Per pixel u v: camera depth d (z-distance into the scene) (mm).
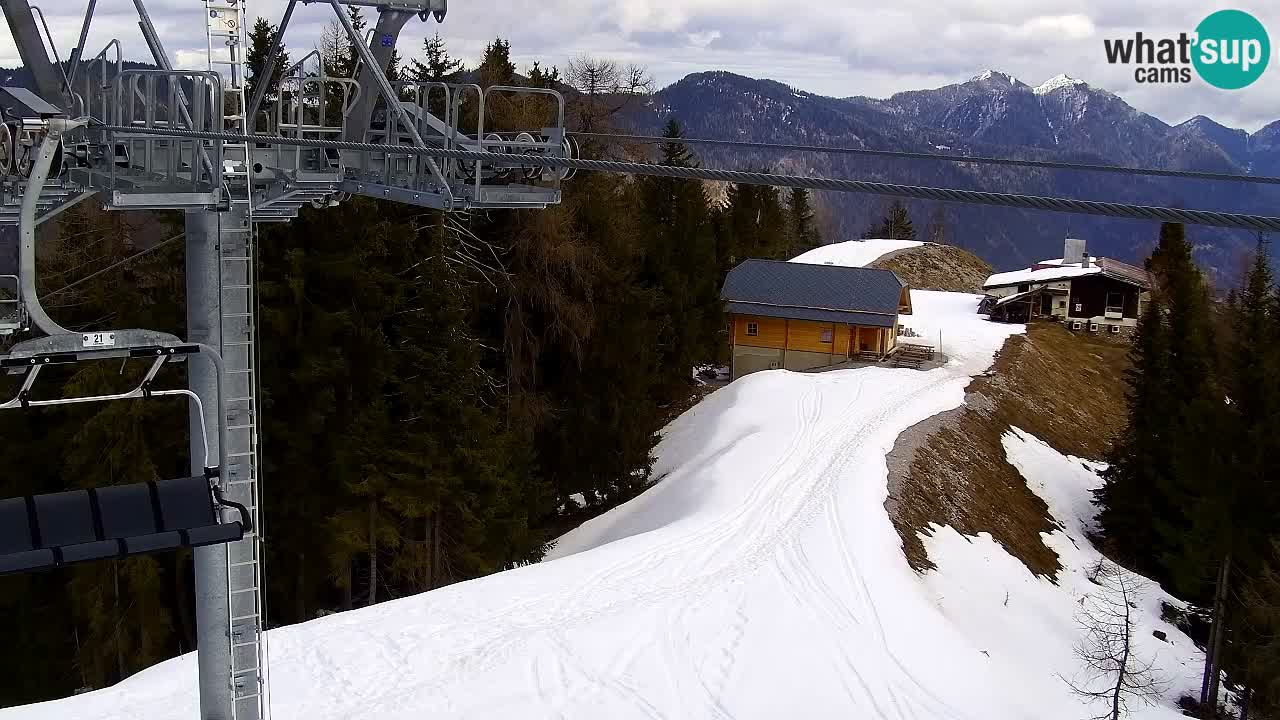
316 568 36281
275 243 36719
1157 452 45312
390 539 36062
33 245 13430
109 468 32469
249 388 15141
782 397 52000
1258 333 44312
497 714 22016
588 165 8992
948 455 45875
